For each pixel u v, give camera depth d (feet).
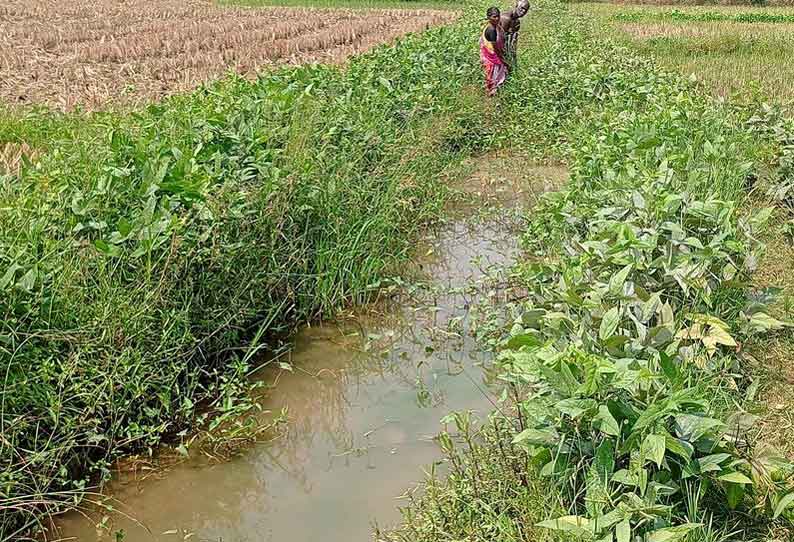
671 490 10.61
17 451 12.98
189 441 14.99
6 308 13.37
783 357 16.25
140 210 16.49
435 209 26.35
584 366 10.91
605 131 27.43
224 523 13.25
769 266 20.48
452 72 37.37
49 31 66.28
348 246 20.95
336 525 12.98
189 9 93.61
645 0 125.90
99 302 14.39
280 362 17.58
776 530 11.32
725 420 12.62
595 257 15.81
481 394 16.76
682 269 15.25
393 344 19.03
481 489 12.35
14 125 30.09
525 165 32.50
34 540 12.41
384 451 14.89
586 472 11.30
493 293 20.86
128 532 13.05
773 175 24.52
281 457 14.94
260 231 18.61
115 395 14.42
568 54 48.96
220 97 24.68
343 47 65.41
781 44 61.26
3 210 15.52
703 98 32.50
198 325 16.61
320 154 21.48
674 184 19.27
